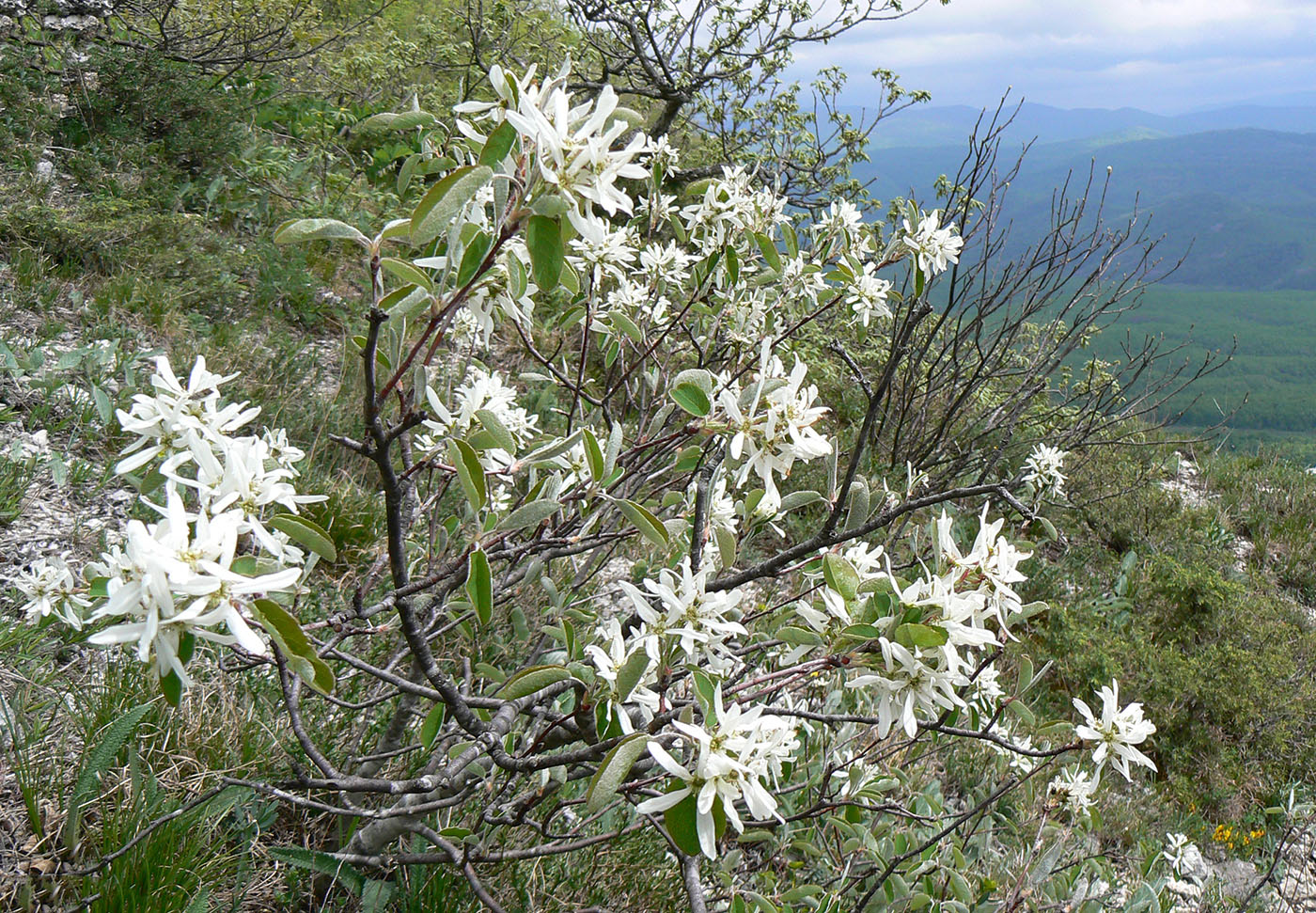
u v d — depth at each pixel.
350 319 4.94
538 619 2.79
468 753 1.73
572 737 1.70
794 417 1.34
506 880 2.03
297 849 1.78
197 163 5.86
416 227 0.98
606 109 0.99
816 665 1.30
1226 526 7.73
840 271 2.59
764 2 6.28
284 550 1.16
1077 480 7.09
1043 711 4.64
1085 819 2.53
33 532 2.69
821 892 2.23
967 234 4.93
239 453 1.09
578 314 2.42
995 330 6.18
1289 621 6.40
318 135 6.91
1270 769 4.84
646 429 2.70
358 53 7.59
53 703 2.08
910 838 2.64
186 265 4.66
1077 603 5.64
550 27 7.16
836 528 1.58
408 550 2.38
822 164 6.43
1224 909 3.77
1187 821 4.38
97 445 3.20
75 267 4.26
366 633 1.78
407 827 1.84
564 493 2.03
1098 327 6.01
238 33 6.98
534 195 1.01
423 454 1.83
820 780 2.55
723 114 6.60
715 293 2.80
